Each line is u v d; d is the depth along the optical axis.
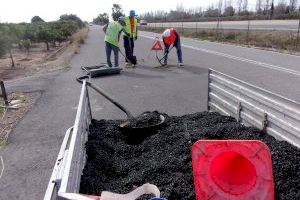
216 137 4.38
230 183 2.37
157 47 14.35
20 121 7.09
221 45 22.17
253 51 17.77
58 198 2.11
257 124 4.50
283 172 3.43
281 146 3.85
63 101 8.48
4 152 5.54
